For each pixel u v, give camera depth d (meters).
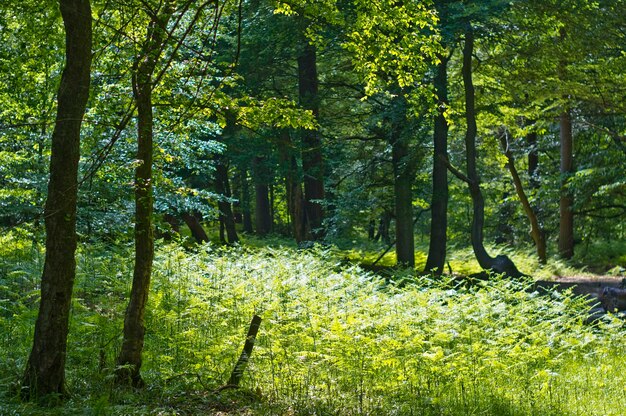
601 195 36.41
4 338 12.26
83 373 10.38
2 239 16.41
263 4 26.17
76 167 8.98
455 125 30.27
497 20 26.70
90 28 8.97
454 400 10.66
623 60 26.80
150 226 10.14
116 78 11.57
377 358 11.12
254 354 11.36
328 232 29.70
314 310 14.34
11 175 16.28
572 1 25.50
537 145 39.94
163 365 11.12
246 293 14.88
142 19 10.76
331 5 12.40
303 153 29.22
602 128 34.03
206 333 13.21
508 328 14.30
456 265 29.98
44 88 13.66
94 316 12.09
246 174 46.78
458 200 47.41
